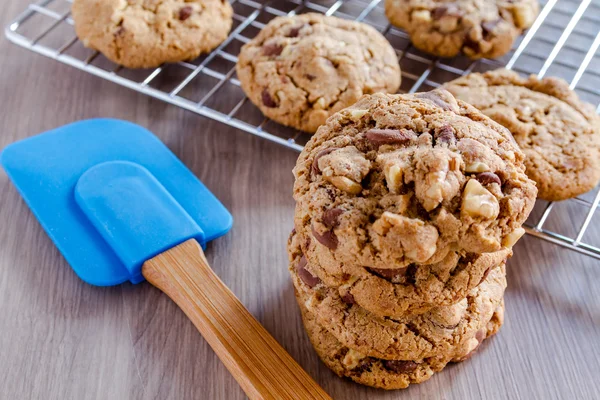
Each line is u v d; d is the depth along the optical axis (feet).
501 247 1.08
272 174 1.44
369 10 1.67
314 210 1.09
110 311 1.28
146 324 1.27
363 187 1.09
